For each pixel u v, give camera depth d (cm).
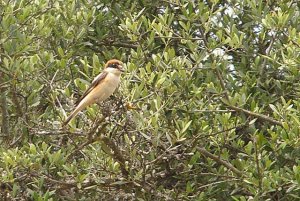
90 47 1603
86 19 1484
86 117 1240
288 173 1293
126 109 1195
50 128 1290
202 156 1412
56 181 1266
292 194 1285
